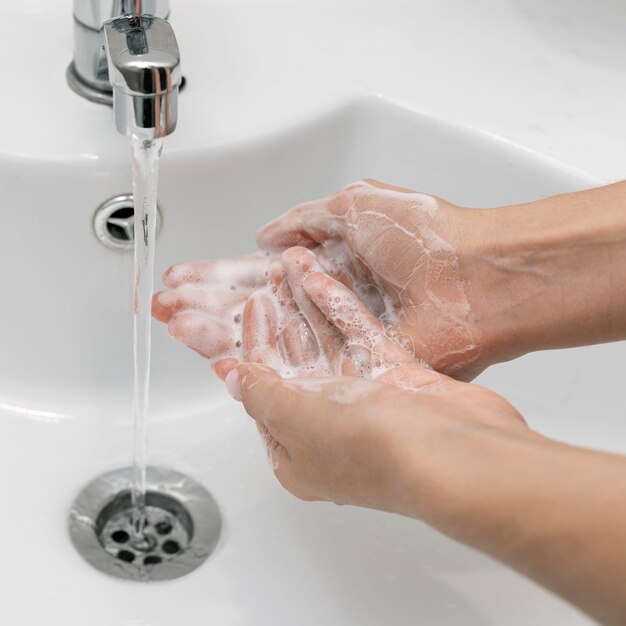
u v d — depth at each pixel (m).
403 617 0.65
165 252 0.74
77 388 0.77
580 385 0.73
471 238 0.60
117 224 0.69
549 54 0.80
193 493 0.73
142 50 0.53
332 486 0.51
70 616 0.63
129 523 0.71
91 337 0.75
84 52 0.69
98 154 0.66
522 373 0.74
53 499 0.71
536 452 0.40
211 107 0.71
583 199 0.58
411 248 0.62
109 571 0.67
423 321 0.62
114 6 0.65
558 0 0.86
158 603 0.65
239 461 0.75
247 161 0.71
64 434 0.75
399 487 0.44
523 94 0.75
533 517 0.38
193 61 0.74
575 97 0.76
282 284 0.66
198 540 0.70
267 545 0.69
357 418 0.47
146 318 0.63
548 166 0.70
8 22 0.75
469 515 0.40
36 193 0.67
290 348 0.64
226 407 0.79
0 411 0.75
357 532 0.70
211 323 0.65
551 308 0.59
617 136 0.73
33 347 0.75
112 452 0.75
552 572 0.38
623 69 0.79
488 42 0.80
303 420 0.50
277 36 0.78
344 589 0.66
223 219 0.73
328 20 0.80
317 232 0.67
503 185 0.73
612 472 0.38
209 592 0.66
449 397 0.49
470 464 0.40
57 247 0.70
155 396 0.78
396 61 0.77
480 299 0.61
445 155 0.74
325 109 0.72
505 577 0.67
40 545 0.67
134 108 0.53
